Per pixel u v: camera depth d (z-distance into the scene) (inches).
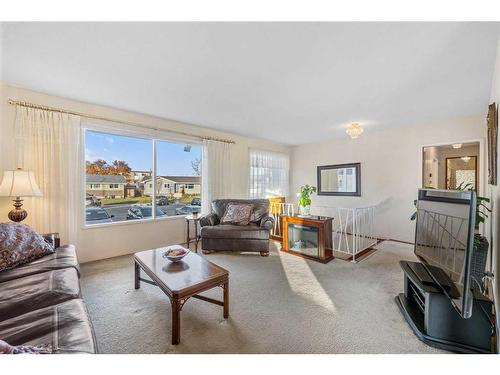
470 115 140.6
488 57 74.6
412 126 165.6
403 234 170.7
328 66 81.2
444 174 219.0
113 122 131.1
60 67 83.7
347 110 131.0
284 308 79.4
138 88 102.2
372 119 149.6
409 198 167.8
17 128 102.5
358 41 66.6
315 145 229.9
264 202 167.0
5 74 89.8
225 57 75.9
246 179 207.8
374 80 92.2
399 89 101.1
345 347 60.3
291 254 142.5
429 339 60.7
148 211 151.9
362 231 163.0
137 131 140.7
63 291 56.9
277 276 107.7
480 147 138.7
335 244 171.8
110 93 108.2
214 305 81.1
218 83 95.9
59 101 114.1
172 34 64.1
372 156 188.5
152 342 62.2
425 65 80.2
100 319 72.4
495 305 72.4
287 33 63.2
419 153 162.6
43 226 108.4
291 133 190.9
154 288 93.8
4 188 89.0
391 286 96.6
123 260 128.0
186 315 75.0
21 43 68.6
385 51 71.7
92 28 61.6
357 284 98.7
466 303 50.7
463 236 53.1
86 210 127.0
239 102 118.6
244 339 63.4
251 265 122.9
